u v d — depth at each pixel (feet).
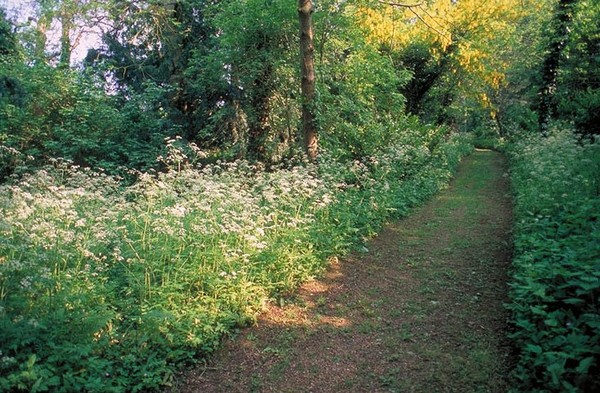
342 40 48.52
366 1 46.50
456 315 17.83
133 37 58.90
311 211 27.73
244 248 20.56
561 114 56.39
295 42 47.67
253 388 13.96
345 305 19.43
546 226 21.94
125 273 17.93
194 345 15.28
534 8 78.69
